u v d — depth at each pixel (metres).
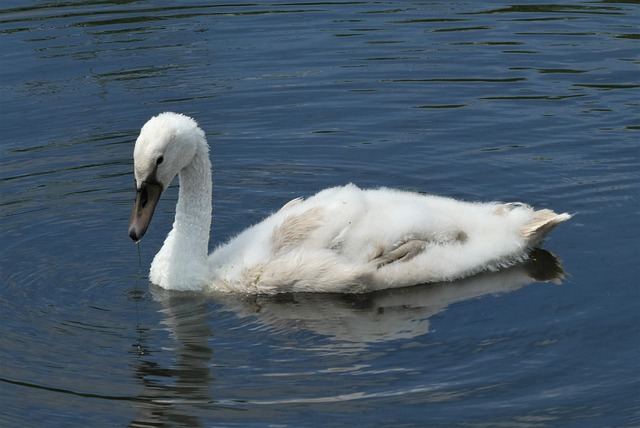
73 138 16.75
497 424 9.80
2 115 17.39
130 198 15.12
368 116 17.50
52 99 17.88
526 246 13.16
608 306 11.88
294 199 14.25
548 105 17.53
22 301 12.45
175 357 11.16
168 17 21.36
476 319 11.77
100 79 18.59
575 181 15.12
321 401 10.22
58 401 10.35
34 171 15.78
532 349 11.05
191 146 12.77
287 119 17.47
